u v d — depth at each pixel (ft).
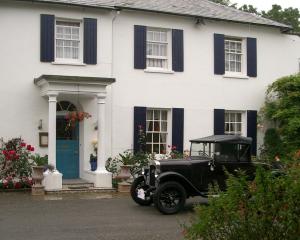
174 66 57.36
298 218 15.24
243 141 38.96
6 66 49.24
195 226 16.10
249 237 15.26
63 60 52.03
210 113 59.36
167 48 57.88
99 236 27.76
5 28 49.29
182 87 57.88
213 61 59.88
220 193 16.51
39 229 29.55
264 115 62.39
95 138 52.90
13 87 49.42
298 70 66.13
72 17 52.11
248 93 62.08
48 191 46.06
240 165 38.78
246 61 62.18
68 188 47.62
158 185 36.09
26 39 50.06
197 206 16.75
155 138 57.00
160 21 57.00
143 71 55.67
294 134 58.39
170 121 57.31
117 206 39.27
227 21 59.82
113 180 51.24
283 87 59.62
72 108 53.21
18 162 47.06
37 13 50.55
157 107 56.34
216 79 59.98
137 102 55.26
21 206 38.47
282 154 58.44
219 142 38.52
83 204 40.01
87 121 52.75
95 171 49.47
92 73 52.85
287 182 15.58
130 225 31.32
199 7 62.18
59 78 46.96
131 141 54.80
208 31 59.82
